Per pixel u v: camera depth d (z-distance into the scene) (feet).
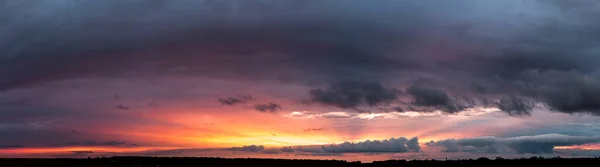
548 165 273.95
